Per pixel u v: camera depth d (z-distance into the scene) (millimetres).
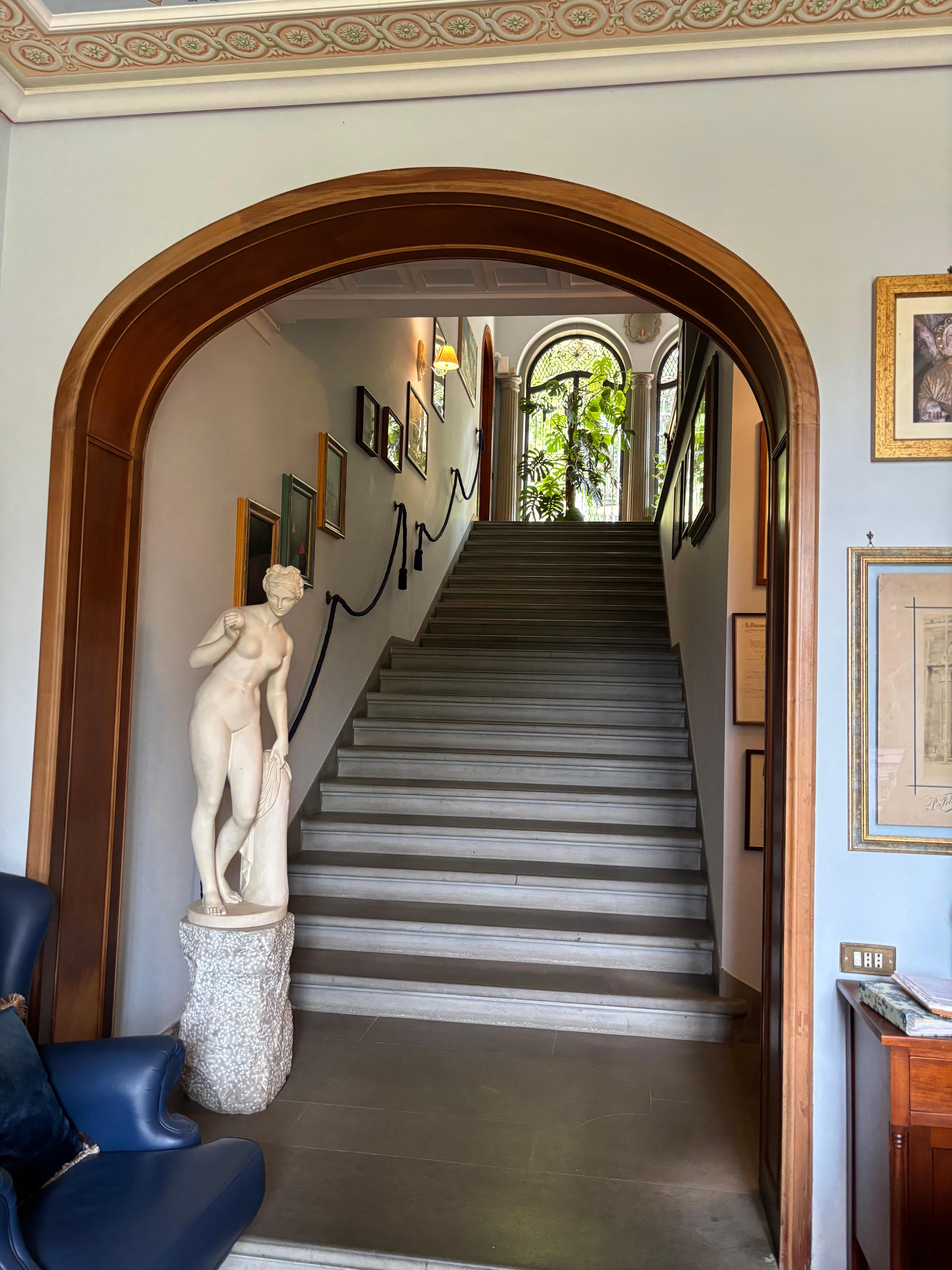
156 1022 3422
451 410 9234
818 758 2438
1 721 2750
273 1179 2613
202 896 3139
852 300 2512
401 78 2688
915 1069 1994
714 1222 2492
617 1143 2889
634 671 6473
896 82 2541
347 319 5617
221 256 2840
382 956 4164
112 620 2996
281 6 2428
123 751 3025
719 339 2973
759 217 2562
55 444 2789
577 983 3869
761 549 3982
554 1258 2305
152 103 2814
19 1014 2219
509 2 2383
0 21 2512
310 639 5039
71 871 2775
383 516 6586
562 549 9508
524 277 4012
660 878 4414
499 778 5387
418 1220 2441
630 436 12453
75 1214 1833
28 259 2881
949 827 2379
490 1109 3080
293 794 4844
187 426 3578
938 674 2402
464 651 6754
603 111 2650
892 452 2439
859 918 2396
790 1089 2367
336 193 2730
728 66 2564
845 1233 2340
